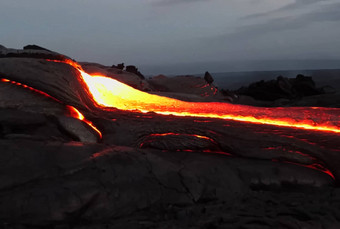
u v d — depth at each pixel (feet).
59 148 10.15
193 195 10.02
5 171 8.50
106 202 8.59
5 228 7.27
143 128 14.29
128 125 14.65
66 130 13.03
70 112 14.57
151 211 9.08
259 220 7.82
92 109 16.30
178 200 9.64
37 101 14.12
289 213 8.61
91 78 18.98
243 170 11.82
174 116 16.26
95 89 18.58
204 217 8.48
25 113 13.25
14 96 13.96
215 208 9.29
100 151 10.59
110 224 8.09
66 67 15.96
